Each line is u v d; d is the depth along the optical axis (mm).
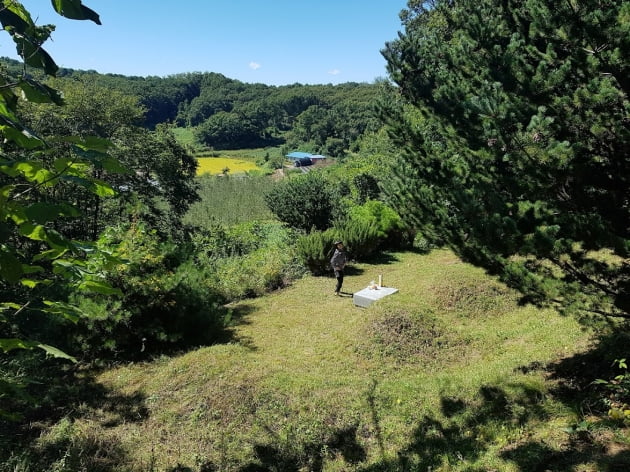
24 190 1830
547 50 4812
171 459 5691
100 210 20016
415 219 6785
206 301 10203
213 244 19828
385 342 8828
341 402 6762
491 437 5383
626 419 4711
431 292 11359
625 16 4078
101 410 6801
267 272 14430
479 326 9727
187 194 25438
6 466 4969
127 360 8680
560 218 4520
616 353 6195
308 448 5949
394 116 7215
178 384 7406
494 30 5762
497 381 6668
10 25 1567
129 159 21734
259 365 7949
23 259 2150
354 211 19625
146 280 8570
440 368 8047
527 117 4918
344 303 12438
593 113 4500
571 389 5930
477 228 4801
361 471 5414
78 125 20078
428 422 6066
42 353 8102
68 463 5172
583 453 4418
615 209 4719
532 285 4973
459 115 5895
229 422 6426
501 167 5512
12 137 1604
